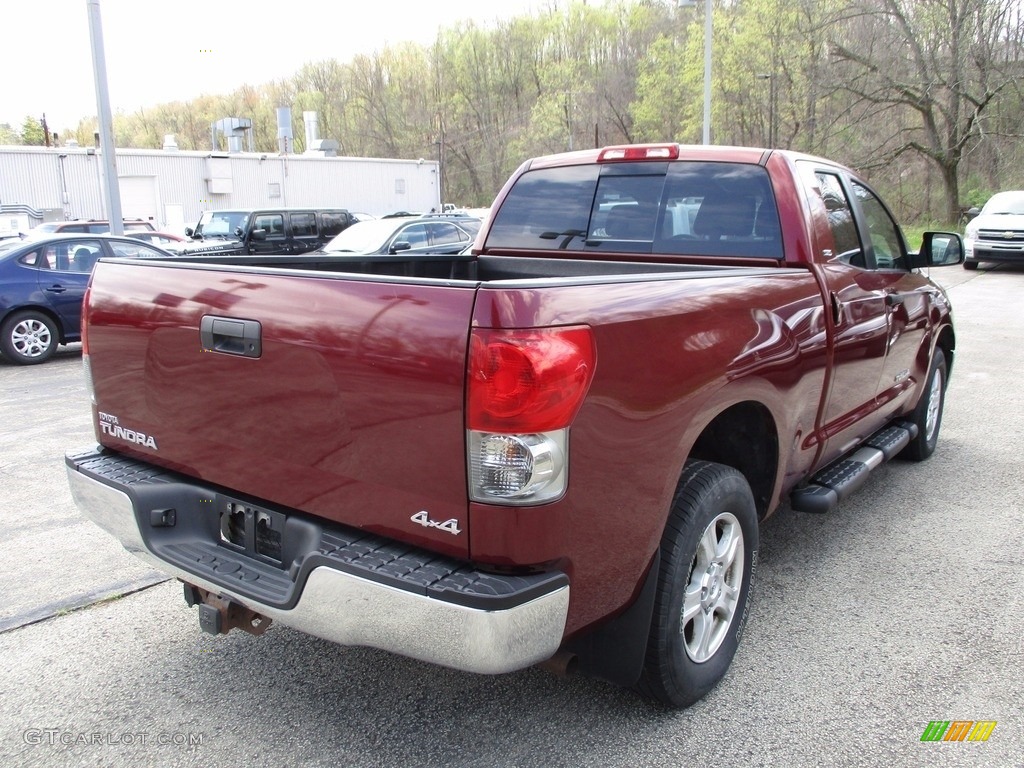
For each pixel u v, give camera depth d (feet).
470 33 256.11
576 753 8.88
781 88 142.92
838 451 13.42
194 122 310.45
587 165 14.14
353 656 11.00
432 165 138.10
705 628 9.66
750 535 10.21
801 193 12.11
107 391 9.97
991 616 11.89
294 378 7.98
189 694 10.10
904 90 103.86
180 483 9.32
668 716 9.52
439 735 9.23
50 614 12.19
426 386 7.10
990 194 112.16
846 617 11.89
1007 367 29.58
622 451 7.68
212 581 8.48
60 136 311.27
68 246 37.17
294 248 61.11
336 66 279.90
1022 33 102.63
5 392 29.17
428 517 7.32
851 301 12.48
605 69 230.89
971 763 8.67
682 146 13.26
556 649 7.50
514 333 6.81
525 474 6.89
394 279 7.37
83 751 8.97
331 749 9.00
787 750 8.89
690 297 8.79
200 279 8.75
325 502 8.03
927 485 17.52
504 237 15.03
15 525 15.81
